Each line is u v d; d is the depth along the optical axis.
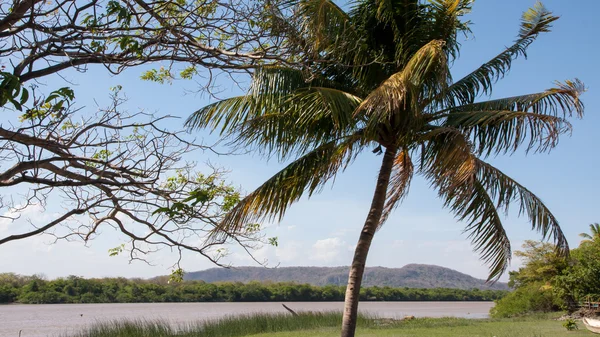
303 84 9.65
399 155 12.12
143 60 4.43
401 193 11.97
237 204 9.25
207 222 4.24
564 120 9.34
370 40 10.67
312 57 6.12
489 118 9.66
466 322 27.27
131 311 57.25
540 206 10.72
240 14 4.60
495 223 11.04
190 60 4.64
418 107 9.66
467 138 9.09
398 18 10.71
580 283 28.50
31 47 3.94
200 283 81.00
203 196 3.88
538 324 25.14
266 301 87.88
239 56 4.80
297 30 5.56
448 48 10.91
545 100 10.77
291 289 90.88
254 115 9.62
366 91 10.74
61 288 57.59
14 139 3.53
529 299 36.50
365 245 10.05
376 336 20.06
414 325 25.67
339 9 9.96
